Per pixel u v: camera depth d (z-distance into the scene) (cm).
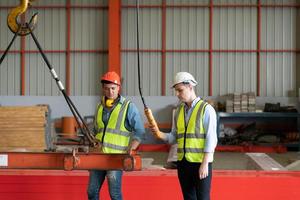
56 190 366
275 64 1072
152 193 365
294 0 1062
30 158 256
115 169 252
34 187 366
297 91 1070
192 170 287
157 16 1078
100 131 316
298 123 1062
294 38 1067
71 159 250
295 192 358
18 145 832
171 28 1079
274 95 1074
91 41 1084
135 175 367
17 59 1088
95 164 253
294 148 1041
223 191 362
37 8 1079
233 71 1076
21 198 366
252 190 360
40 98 1080
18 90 1092
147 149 1023
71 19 1084
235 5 1066
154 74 1085
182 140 291
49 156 256
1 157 256
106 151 309
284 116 1001
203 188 284
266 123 1078
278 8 1066
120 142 311
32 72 1091
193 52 1079
